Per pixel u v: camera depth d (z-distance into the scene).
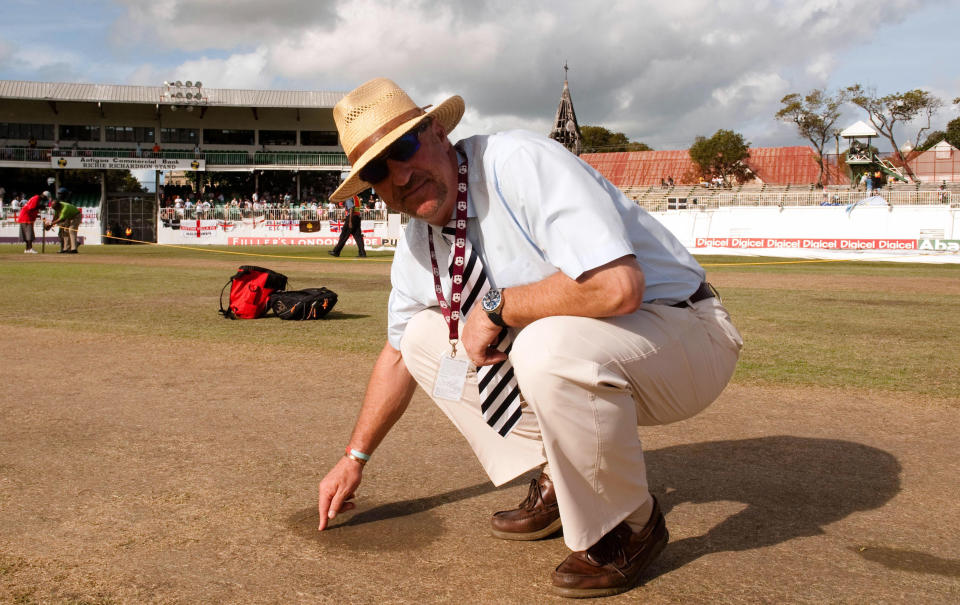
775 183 63.50
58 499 2.81
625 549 2.09
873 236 23.95
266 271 8.52
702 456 3.39
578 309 2.00
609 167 69.88
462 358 2.38
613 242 1.93
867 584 2.12
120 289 12.16
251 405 4.33
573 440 1.99
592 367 1.96
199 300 10.47
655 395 2.18
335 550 2.37
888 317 8.59
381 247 34.03
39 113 47.12
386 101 2.11
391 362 2.63
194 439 3.62
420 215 2.22
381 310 9.41
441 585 2.12
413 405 4.35
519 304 2.08
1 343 6.59
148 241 44.94
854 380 5.06
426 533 2.51
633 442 2.08
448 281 2.37
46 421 3.95
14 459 3.30
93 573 2.19
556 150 2.09
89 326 7.71
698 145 64.94
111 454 3.38
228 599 2.03
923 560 2.28
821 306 9.79
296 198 48.59
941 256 22.92
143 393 4.64
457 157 2.24
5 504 2.76
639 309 2.16
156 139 48.56
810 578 2.16
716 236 26.78
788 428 3.87
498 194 2.12
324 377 5.16
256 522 2.60
